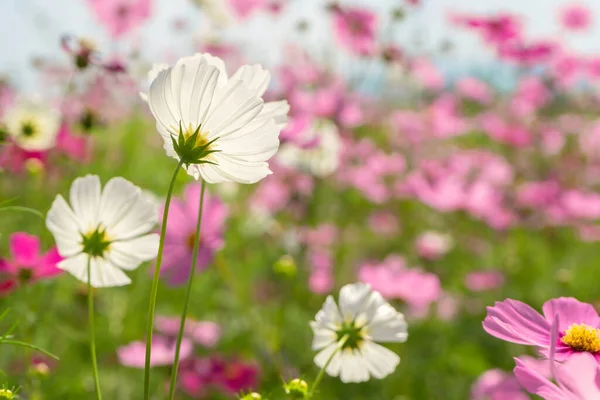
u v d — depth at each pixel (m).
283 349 1.41
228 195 2.12
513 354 1.76
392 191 2.66
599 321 0.89
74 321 1.49
